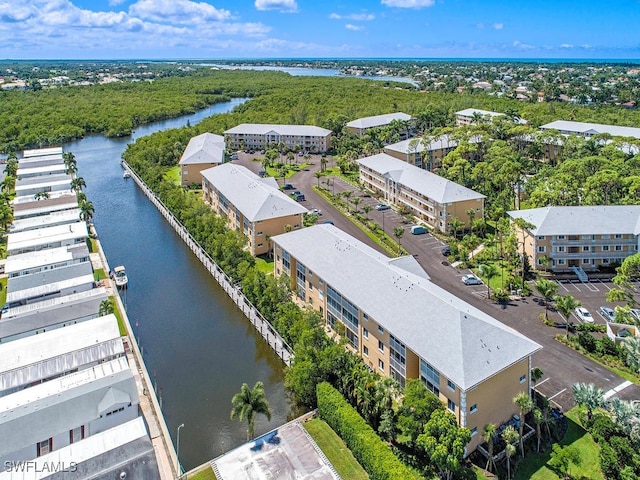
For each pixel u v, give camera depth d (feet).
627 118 646.74
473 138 534.37
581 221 303.07
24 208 405.80
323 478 157.58
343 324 230.07
